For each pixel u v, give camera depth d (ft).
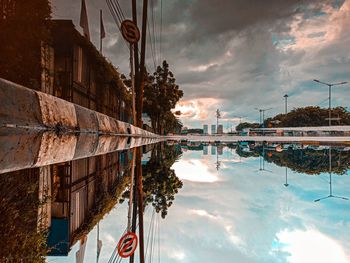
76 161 23.47
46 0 18.61
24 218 14.88
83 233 23.18
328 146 94.22
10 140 8.73
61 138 12.63
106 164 37.76
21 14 16.38
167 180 51.70
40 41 18.34
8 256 12.53
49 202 18.80
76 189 23.21
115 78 42.91
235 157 85.20
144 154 71.56
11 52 15.66
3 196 13.28
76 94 25.21
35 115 10.58
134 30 35.09
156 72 114.93
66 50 23.47
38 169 17.07
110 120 25.89
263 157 81.41
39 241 15.40
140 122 46.09
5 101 8.64
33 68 17.78
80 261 19.29
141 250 24.79
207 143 157.79
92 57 30.19
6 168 8.86
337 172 51.80
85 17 25.98
